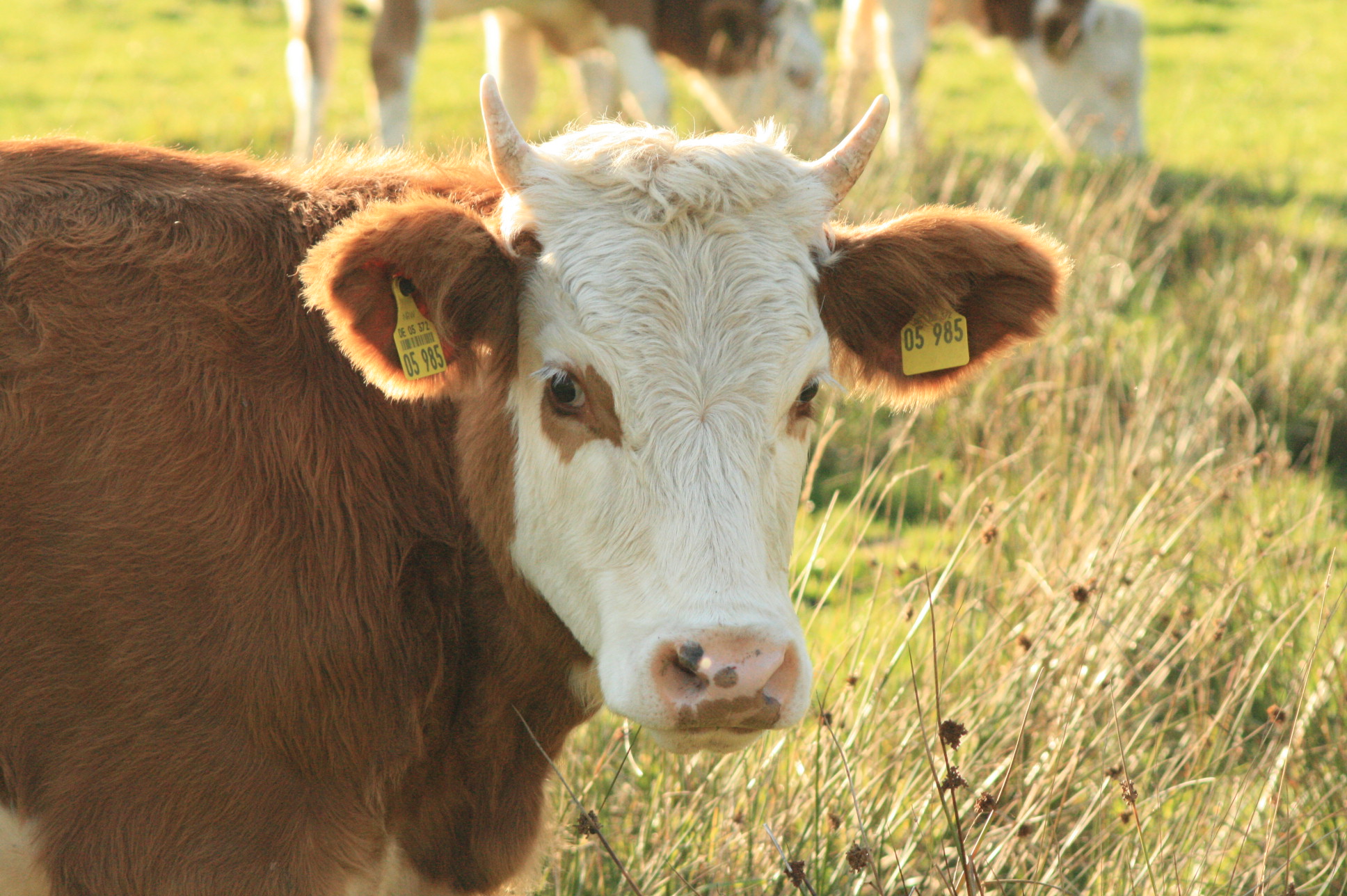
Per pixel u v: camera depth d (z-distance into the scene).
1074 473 7.16
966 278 3.78
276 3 25.28
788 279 3.51
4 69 18.83
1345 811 4.90
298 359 3.69
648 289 3.41
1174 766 5.03
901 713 5.09
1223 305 10.18
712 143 3.69
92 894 3.46
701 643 3.15
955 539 7.34
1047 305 3.78
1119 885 4.52
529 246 3.57
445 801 4.04
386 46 13.11
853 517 7.91
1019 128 18.72
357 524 3.65
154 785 3.45
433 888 4.14
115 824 3.44
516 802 4.14
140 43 21.30
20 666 3.43
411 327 3.45
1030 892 4.41
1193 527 6.50
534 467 3.58
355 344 3.39
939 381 3.99
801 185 3.64
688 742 3.39
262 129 15.92
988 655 5.42
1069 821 4.88
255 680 3.48
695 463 3.31
